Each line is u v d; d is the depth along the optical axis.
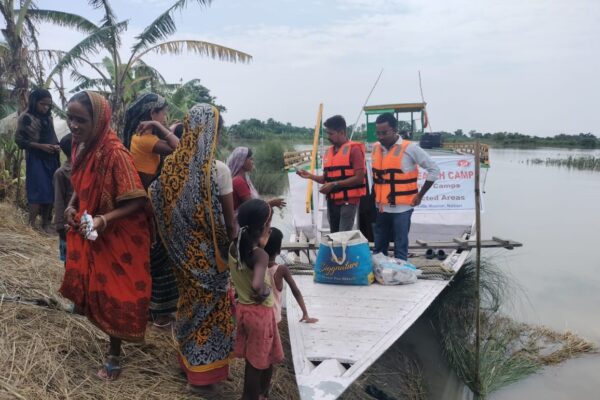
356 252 5.06
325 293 4.87
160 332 3.79
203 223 2.96
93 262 2.90
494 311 6.45
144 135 3.42
